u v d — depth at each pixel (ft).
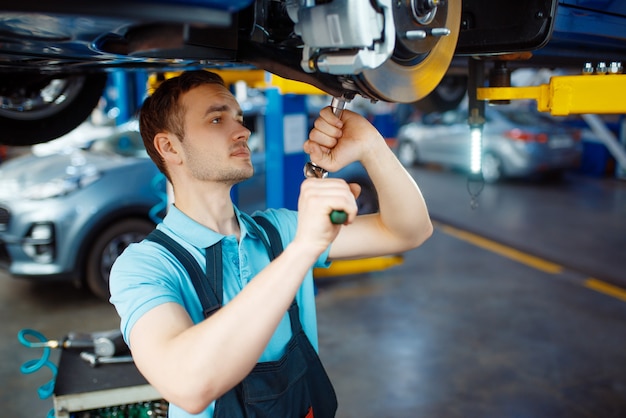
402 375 12.35
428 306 16.14
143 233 15.38
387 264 18.62
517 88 5.66
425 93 3.85
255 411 4.19
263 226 4.93
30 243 14.34
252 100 18.75
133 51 3.37
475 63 5.89
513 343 13.85
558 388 11.81
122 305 3.88
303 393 4.50
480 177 6.06
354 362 12.92
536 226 24.54
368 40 3.07
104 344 7.20
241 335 3.22
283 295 3.31
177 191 4.62
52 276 14.64
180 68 6.24
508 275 18.72
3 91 6.87
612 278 18.35
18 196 14.55
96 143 18.37
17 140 7.32
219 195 4.56
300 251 3.35
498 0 4.89
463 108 35.86
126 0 2.62
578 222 25.14
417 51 3.56
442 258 20.48
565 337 14.16
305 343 4.66
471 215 26.48
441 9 3.71
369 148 4.42
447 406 11.20
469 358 13.10
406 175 4.67
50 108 7.46
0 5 2.59
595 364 12.80
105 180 14.93
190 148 4.35
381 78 3.49
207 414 4.19
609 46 6.66
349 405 11.23
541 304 16.30
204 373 3.20
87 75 7.54
